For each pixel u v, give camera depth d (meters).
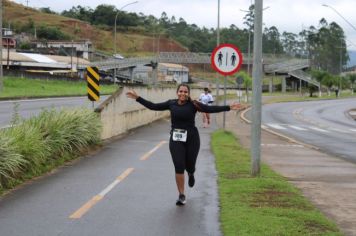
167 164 12.93
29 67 102.69
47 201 8.75
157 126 24.92
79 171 11.69
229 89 95.94
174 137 8.59
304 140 23.09
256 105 10.77
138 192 9.59
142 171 11.85
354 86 141.25
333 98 93.50
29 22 195.62
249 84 75.69
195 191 9.70
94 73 17.94
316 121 39.09
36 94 47.62
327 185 10.52
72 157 13.35
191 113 8.59
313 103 71.56
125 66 115.25
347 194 9.60
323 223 7.27
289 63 119.31
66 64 111.50
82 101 40.81
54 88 62.00
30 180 10.49
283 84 121.75
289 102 71.94
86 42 150.25
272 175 11.26
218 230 7.08
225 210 8.06
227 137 19.94
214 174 11.59
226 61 17.42
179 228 7.19
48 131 12.49
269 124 33.84
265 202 8.57
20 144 10.50
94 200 8.88
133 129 22.44
